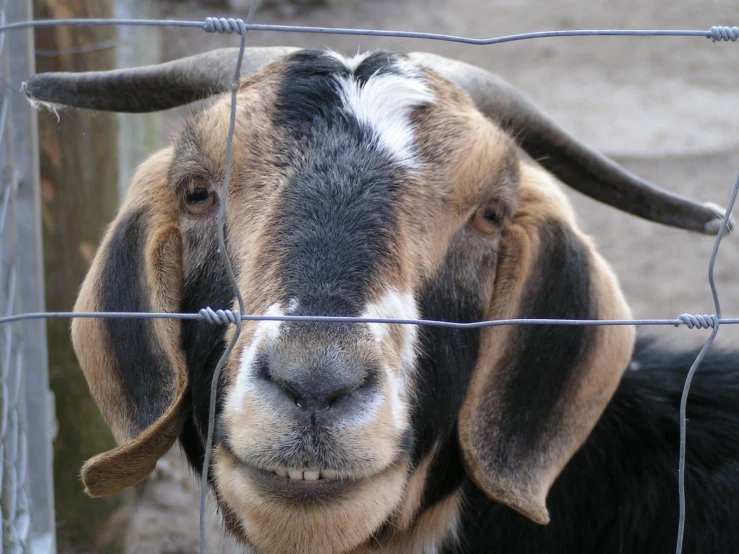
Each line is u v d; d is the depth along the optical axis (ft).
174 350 2.31
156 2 4.96
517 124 2.55
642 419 2.57
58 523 3.23
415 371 2.15
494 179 2.26
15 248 2.40
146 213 2.35
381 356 1.98
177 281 2.32
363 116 2.19
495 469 2.33
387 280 2.04
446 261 2.23
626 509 2.54
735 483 2.53
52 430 3.02
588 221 6.06
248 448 1.94
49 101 2.45
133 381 2.32
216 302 2.21
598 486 2.55
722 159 6.99
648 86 8.58
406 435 2.08
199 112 2.31
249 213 2.15
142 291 2.32
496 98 2.49
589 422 2.38
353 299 1.98
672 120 7.77
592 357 2.37
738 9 10.41
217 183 2.22
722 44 9.79
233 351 2.07
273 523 1.99
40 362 2.56
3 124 2.31
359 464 1.94
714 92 8.53
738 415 2.60
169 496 3.61
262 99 2.21
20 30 2.47
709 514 2.51
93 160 3.12
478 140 2.23
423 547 2.47
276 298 1.99
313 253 2.02
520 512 2.35
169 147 2.43
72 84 2.45
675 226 2.74
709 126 7.67
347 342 1.93
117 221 2.39
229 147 1.82
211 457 2.19
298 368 1.90
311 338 1.92
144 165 2.40
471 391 2.36
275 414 1.92
